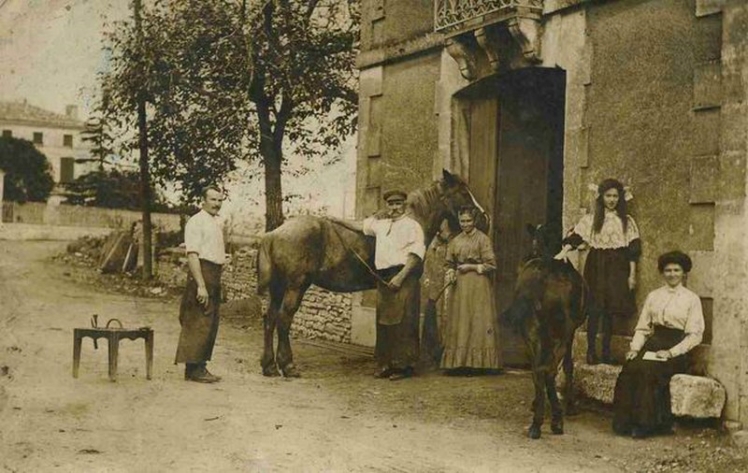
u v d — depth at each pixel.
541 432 6.35
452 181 8.84
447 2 8.89
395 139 10.25
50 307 7.73
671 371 6.28
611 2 7.43
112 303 8.59
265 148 10.49
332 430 6.09
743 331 6.15
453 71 9.36
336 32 10.98
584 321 7.00
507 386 7.93
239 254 11.95
